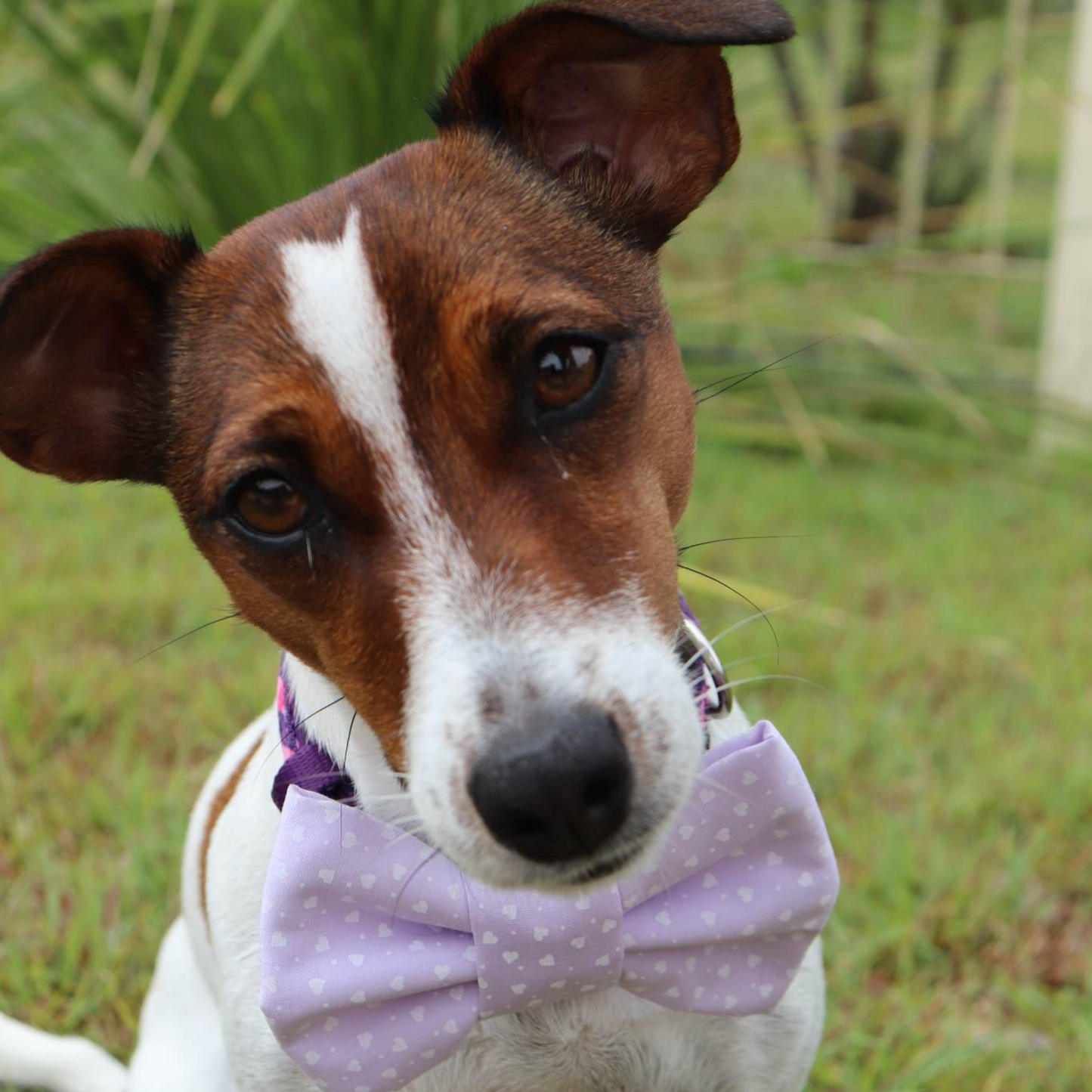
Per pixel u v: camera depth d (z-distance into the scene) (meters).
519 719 0.49
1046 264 1.46
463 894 0.55
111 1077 0.67
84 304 0.57
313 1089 0.58
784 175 2.04
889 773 0.81
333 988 0.55
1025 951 0.72
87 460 0.58
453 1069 0.58
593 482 0.52
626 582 0.51
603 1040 0.58
